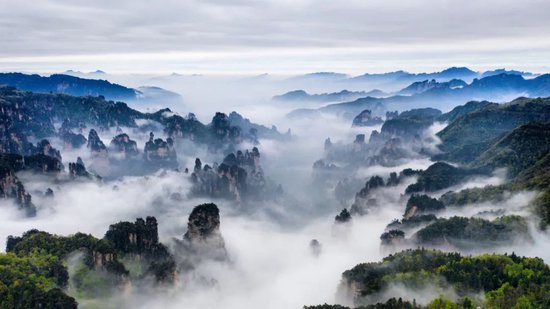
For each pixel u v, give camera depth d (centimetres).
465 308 11950
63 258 16550
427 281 13800
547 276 13012
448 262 14825
